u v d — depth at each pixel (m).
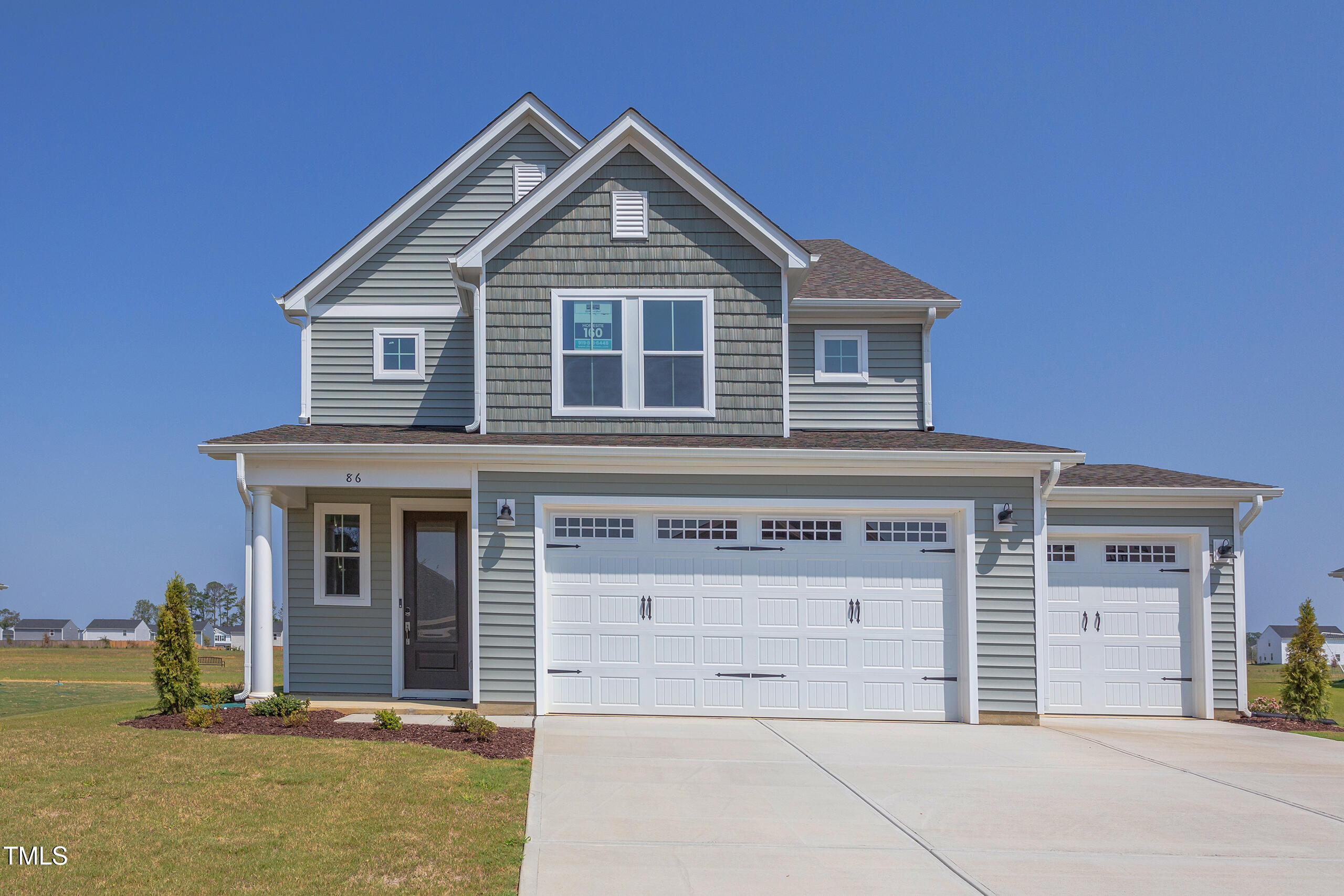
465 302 14.72
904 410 15.85
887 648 12.52
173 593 12.13
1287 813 8.27
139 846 6.47
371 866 6.22
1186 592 14.61
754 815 7.74
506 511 12.16
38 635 88.12
